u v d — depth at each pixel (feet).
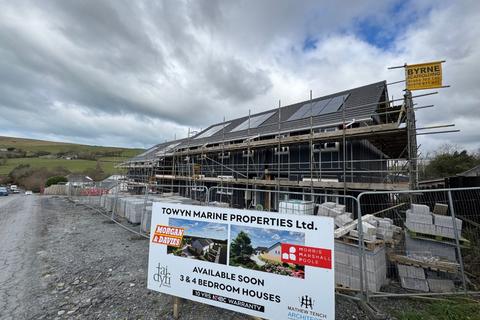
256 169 46.78
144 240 26.96
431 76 27.14
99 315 12.34
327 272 9.60
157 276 12.50
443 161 78.38
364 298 13.62
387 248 17.56
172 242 12.47
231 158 53.26
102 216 44.96
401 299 13.88
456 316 11.78
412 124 30.30
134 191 80.02
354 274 15.20
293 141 35.70
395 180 34.78
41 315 12.39
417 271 15.35
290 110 50.01
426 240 17.06
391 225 19.33
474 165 73.41
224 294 11.19
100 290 15.01
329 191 36.04
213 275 11.48
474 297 13.69
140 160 95.20
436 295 14.14
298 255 10.14
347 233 16.01
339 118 33.24
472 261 16.99
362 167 34.83
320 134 32.55
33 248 23.98
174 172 66.18
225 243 11.47
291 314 9.97
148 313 12.48
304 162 38.88
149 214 29.53
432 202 28.07
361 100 35.99
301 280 9.97
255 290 10.68
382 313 12.10
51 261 20.18
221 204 33.32
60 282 16.20
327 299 9.46
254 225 11.07
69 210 54.24
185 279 11.95
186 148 62.80
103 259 20.58
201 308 12.84
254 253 10.90
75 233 30.60
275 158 43.68
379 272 15.31
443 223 16.34
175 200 37.11
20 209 56.24
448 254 16.22
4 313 12.57
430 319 11.80
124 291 14.87
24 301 13.76
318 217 10.00
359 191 31.30
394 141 37.42
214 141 53.78
